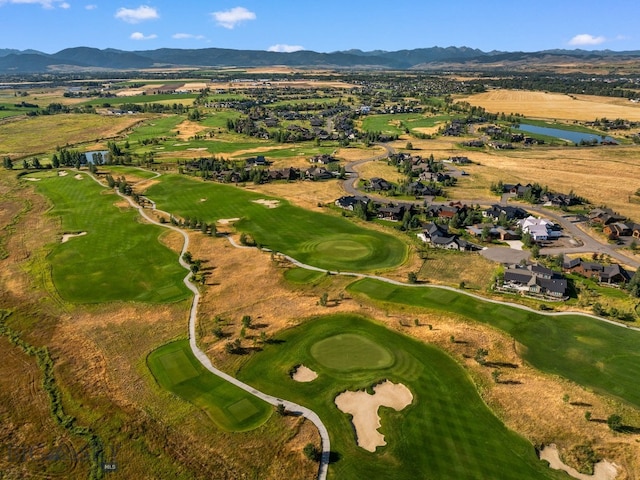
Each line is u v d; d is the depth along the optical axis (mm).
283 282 103750
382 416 65312
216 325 87188
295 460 57906
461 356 77250
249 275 107062
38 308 94500
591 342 81500
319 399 68438
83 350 80062
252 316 90312
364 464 57438
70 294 100000
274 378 72875
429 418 64500
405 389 70562
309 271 109312
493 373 71875
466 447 59656
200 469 56500
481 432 61938
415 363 76000
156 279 106438
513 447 59500
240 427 63000
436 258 117312
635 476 55375
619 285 102500
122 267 112562
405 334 83812
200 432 62125
